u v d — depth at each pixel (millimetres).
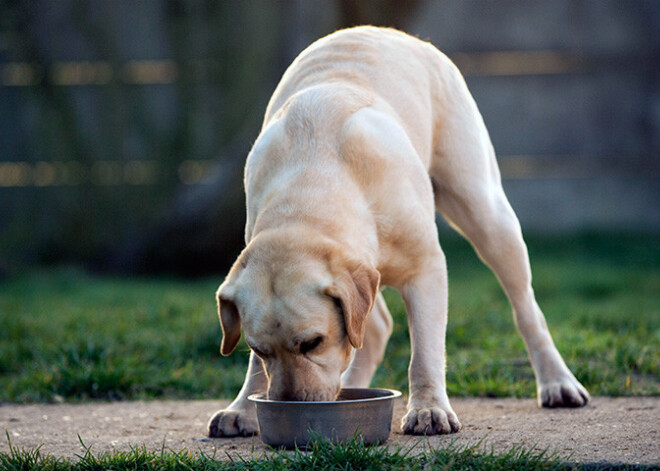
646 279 8516
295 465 2781
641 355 4660
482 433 3273
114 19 10914
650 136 11547
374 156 3268
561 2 11633
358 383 3992
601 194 11555
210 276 9703
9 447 3254
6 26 10555
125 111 10898
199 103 10922
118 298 7766
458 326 5652
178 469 2834
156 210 10750
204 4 10789
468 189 3875
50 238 10859
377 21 8469
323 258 2918
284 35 9148
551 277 8492
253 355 3449
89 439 3420
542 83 11711
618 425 3365
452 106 3928
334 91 3457
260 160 3395
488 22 11742
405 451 2955
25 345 5406
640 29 11523
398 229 3271
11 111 10984
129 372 4645
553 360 3961
